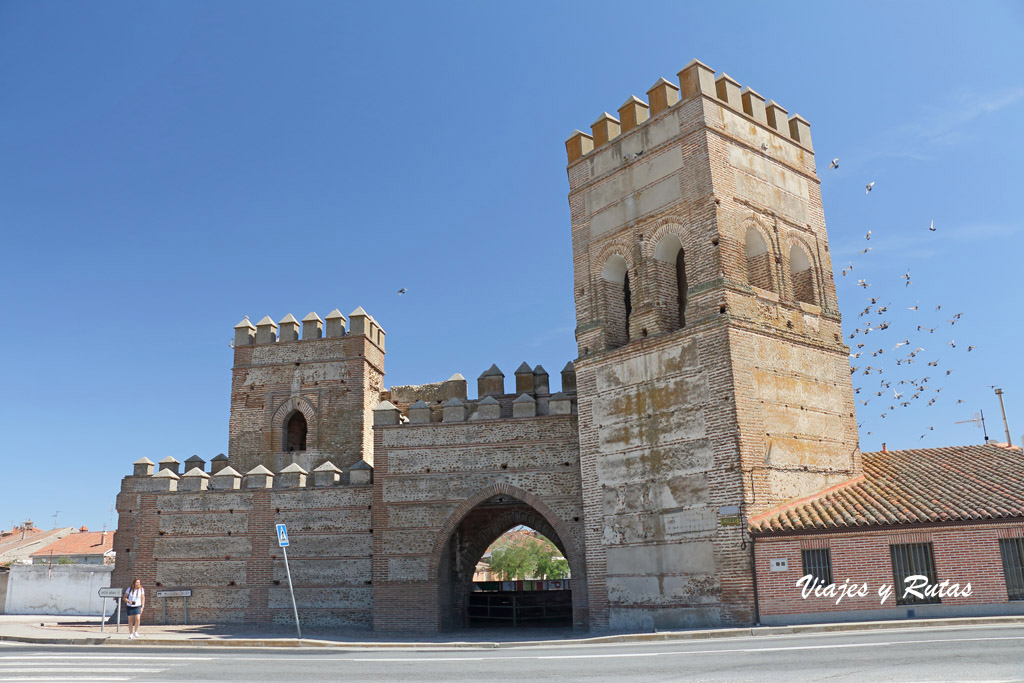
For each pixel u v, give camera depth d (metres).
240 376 41.91
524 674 14.75
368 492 35.00
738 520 24.22
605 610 27.66
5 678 15.83
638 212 29.28
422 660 18.17
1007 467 26.39
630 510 27.41
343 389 40.44
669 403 26.83
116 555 38.28
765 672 13.47
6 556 93.81
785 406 26.55
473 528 36.22
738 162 28.08
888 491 25.92
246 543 35.91
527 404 32.62
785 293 28.33
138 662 18.69
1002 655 13.81
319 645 25.25
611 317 30.17
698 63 28.03
